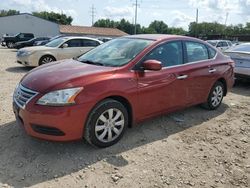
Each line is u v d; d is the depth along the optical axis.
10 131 4.75
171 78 5.00
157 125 5.32
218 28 88.56
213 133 5.20
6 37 33.31
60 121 3.79
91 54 5.28
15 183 3.48
